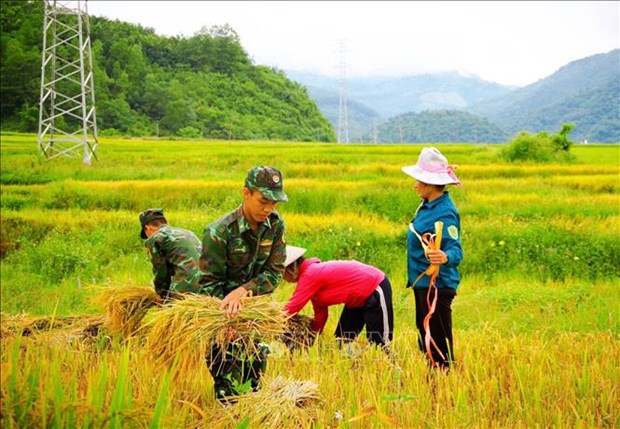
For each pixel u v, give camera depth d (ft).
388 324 21.26
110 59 386.11
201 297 15.71
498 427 15.26
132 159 119.34
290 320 23.39
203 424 14.53
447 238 19.57
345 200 62.59
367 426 14.80
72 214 58.49
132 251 47.16
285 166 95.35
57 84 293.02
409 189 65.98
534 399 16.69
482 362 19.53
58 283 40.32
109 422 11.44
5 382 11.00
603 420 16.10
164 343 15.46
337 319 27.68
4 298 35.32
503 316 29.14
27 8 344.08
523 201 59.57
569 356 20.15
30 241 49.52
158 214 22.59
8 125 274.57
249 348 15.51
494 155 106.93
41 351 13.38
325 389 16.87
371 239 44.96
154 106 373.40
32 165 106.63
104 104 329.52
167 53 465.88
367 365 19.20
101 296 22.11
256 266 16.25
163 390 11.68
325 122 501.97
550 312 29.37
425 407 16.19
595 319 27.55
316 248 43.39
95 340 21.63
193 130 352.28
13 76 285.43
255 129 398.42
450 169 19.92
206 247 15.84
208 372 17.39
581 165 86.48
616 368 18.40
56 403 10.89
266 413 14.34
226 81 450.71
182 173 93.81
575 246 40.45
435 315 19.83
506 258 41.01
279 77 510.17
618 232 43.50
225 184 73.10
